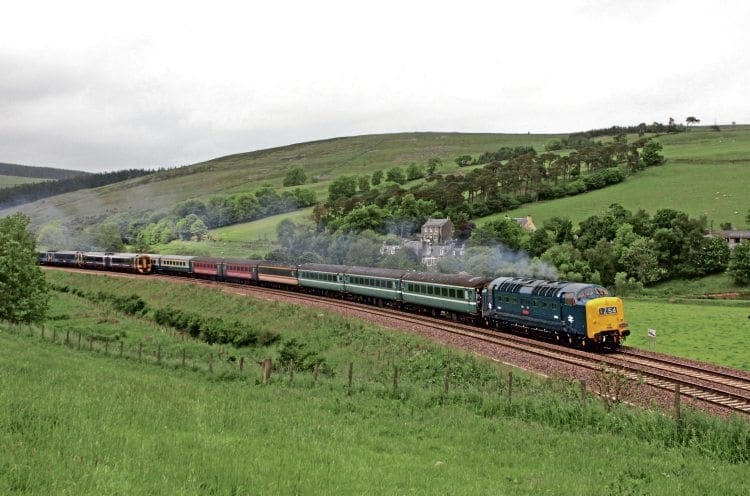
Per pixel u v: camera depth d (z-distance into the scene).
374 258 111.50
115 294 87.19
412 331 45.12
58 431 14.72
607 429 21.95
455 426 21.77
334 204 166.38
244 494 11.99
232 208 187.62
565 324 39.97
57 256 118.56
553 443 20.11
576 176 175.62
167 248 152.88
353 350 44.28
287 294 71.56
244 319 61.59
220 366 35.34
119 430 15.77
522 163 185.88
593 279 95.81
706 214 127.25
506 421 22.83
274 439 17.11
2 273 50.28
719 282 94.94
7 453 12.32
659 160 178.25
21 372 23.53
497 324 47.41
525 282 44.69
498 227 114.38
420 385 31.61
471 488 14.06
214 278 91.94
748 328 54.31
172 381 27.58
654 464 17.69
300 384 29.53
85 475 11.51
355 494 12.68
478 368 34.06
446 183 172.88
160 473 12.40
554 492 14.53
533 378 31.30
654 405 24.89
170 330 58.91
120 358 37.28
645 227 112.56
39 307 52.09
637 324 59.00
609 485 15.29
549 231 115.12
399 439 19.48
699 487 15.70
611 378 27.17
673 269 100.62
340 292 68.44
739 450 19.11
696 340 50.38
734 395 26.89
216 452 14.60
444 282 52.25
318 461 15.21
